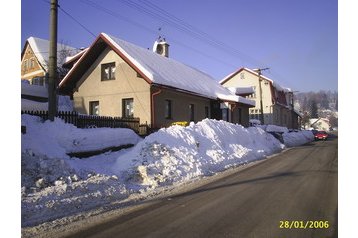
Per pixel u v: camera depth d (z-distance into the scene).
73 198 7.96
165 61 26.28
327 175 11.85
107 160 13.10
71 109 24.88
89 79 22.45
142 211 7.32
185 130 16.09
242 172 13.02
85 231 6.03
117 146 14.73
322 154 20.23
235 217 6.69
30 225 6.36
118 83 21.20
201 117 25.67
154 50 31.30
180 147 14.26
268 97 50.19
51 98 12.80
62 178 9.36
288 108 59.41
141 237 5.66
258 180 10.95
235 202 7.91
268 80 50.28
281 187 9.66
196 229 6.00
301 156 19.33
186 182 10.91
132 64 19.88
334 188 9.46
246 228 6.02
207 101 26.75
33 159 9.79
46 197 7.76
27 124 11.88
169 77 21.88
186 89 22.09
